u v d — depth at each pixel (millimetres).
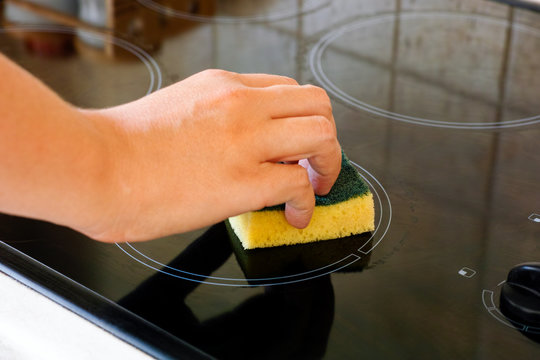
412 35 959
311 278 571
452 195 646
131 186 523
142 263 581
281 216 595
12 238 596
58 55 869
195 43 911
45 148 483
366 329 532
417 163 684
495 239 601
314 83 819
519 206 633
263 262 586
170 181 533
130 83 813
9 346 531
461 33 969
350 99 788
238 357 515
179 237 606
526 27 991
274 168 563
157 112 551
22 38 914
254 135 555
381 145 708
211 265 583
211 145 546
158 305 547
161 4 1048
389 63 867
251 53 882
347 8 1054
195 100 560
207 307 547
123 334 525
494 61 878
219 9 1037
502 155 698
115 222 525
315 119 569
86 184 502
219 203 547
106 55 870
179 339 523
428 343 523
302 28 973
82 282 561
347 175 624
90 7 1029
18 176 479
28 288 553
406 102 786
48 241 594
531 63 873
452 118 757
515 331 529
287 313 543
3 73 472
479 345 521
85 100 781
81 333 527
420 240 601
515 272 551
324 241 606
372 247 597
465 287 561
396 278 569
